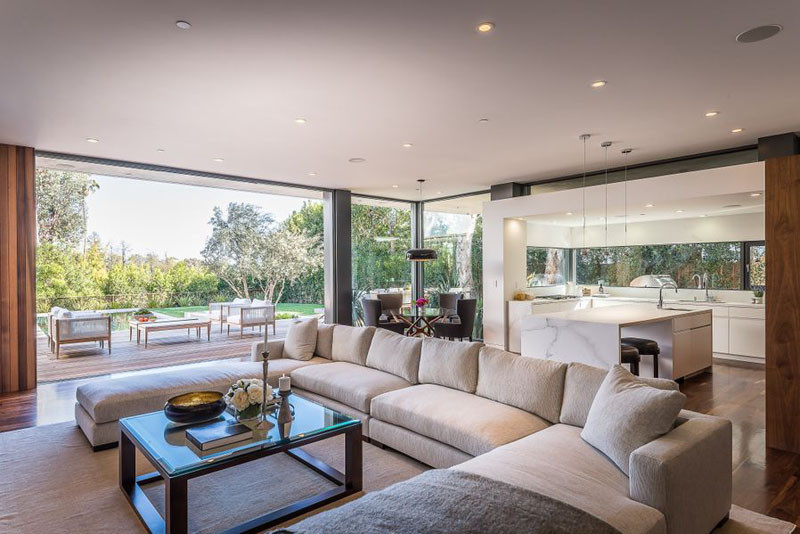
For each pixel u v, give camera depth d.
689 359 5.39
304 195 8.60
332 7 2.38
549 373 2.97
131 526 2.42
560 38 2.76
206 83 3.38
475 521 1.62
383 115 4.15
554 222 8.27
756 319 6.22
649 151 5.61
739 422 3.96
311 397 4.06
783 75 3.33
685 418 2.38
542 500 1.77
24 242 5.09
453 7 2.40
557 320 4.50
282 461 3.27
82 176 10.42
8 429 3.86
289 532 1.63
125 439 2.80
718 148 5.48
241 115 4.11
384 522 1.64
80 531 2.37
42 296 10.02
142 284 10.87
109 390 3.59
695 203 5.89
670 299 7.71
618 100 3.83
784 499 2.65
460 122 4.39
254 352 5.01
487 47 2.87
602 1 2.36
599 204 6.34
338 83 3.41
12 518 2.48
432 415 3.01
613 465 2.18
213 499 2.73
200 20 2.50
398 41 2.77
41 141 4.89
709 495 2.15
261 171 6.62
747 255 6.88
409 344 4.01
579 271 9.05
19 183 5.05
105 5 2.33
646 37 2.75
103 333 7.23
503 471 2.09
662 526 1.80
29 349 5.13
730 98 3.81
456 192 8.65
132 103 3.78
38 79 3.28
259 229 12.24
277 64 3.08
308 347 4.88
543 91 3.61
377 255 9.34
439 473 2.06
